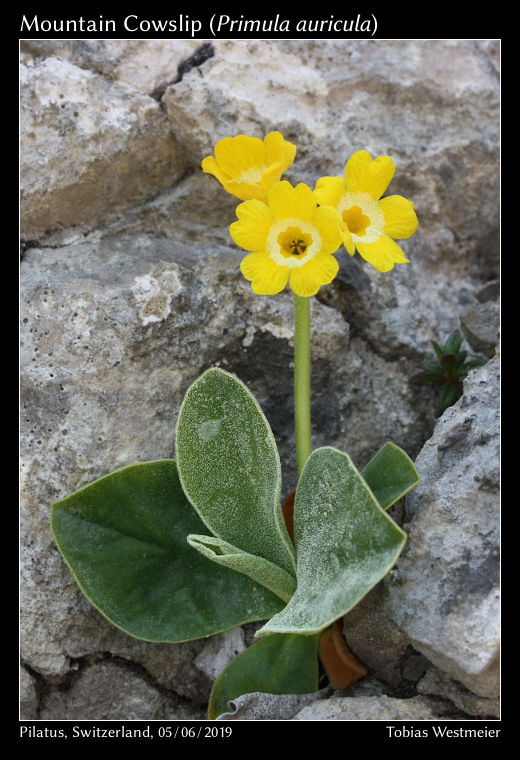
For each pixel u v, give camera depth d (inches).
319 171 14.9
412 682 13.1
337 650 13.1
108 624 13.6
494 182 15.7
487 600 12.4
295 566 13.1
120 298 13.8
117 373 13.8
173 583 13.4
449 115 15.5
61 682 13.6
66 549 13.2
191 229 14.7
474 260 16.0
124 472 13.3
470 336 14.9
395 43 15.4
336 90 15.1
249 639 14.0
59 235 14.4
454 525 12.8
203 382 13.0
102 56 14.5
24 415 13.6
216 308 14.2
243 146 12.6
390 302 14.9
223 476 13.1
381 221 12.6
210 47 14.6
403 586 12.8
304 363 13.1
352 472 12.1
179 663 13.9
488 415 13.3
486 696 12.5
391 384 14.9
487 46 15.9
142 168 14.5
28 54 14.2
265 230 12.3
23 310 13.8
